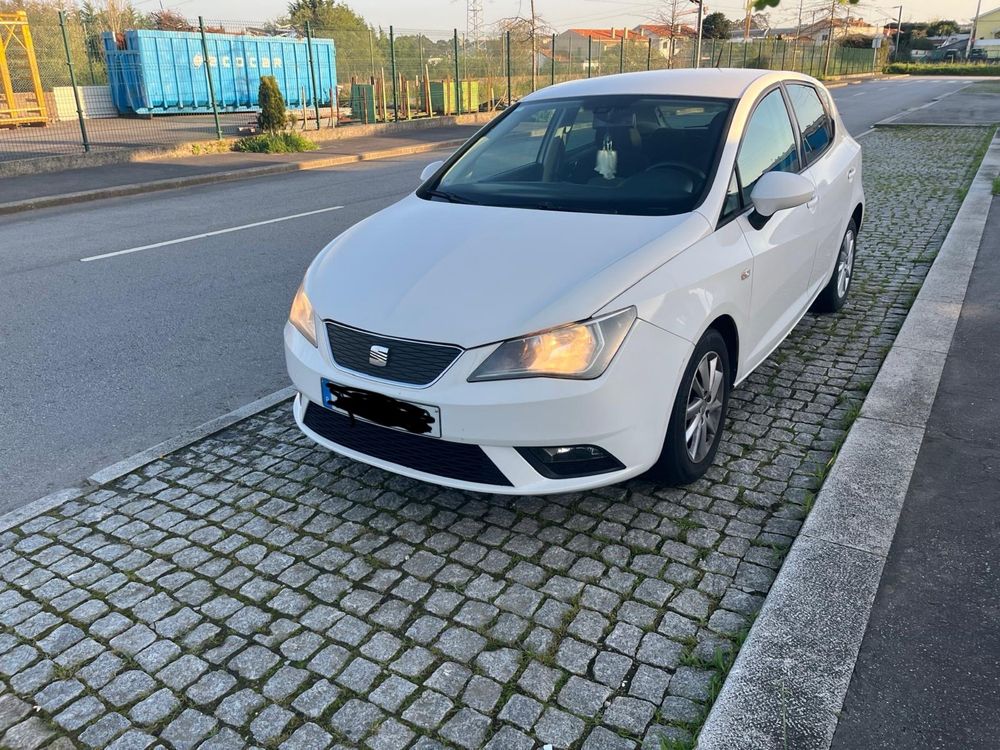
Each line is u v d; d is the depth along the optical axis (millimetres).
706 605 2748
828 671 2387
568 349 2834
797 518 3225
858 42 63000
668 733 2246
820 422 4031
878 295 6059
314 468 3764
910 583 2775
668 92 4266
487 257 3234
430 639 2641
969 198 9266
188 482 3664
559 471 2980
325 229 9297
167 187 13453
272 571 3020
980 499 3264
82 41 24359
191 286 6914
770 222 3910
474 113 27469
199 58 25938
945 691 2320
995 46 84375
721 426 3600
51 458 3984
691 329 3109
